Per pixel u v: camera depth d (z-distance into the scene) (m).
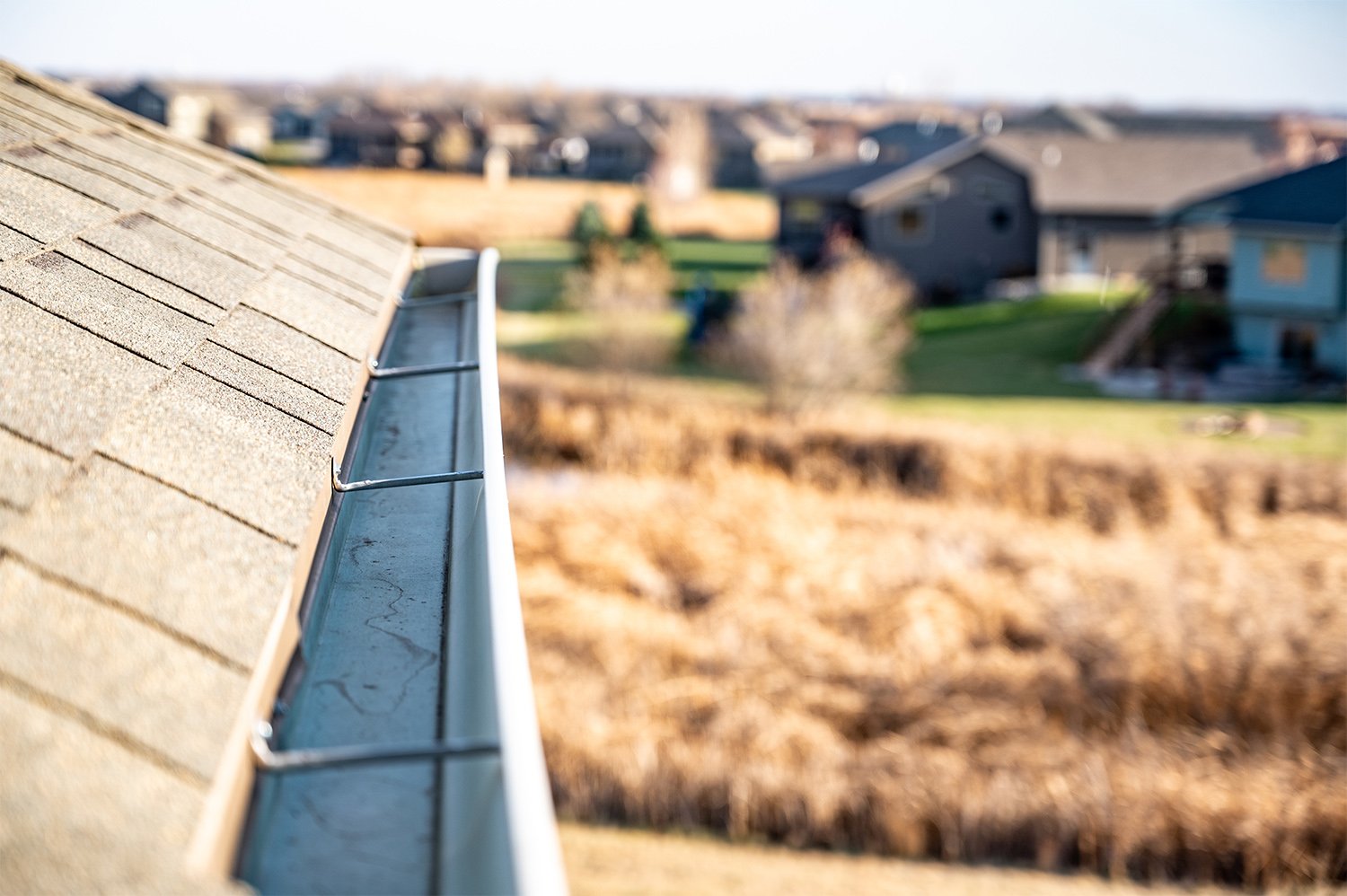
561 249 54.38
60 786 1.14
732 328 29.34
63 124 4.17
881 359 26.20
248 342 2.68
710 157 88.62
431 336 4.69
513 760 1.42
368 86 176.38
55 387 1.91
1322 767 10.78
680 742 11.06
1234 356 30.69
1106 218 39.66
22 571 1.42
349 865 1.62
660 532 16.36
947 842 10.23
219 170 4.78
